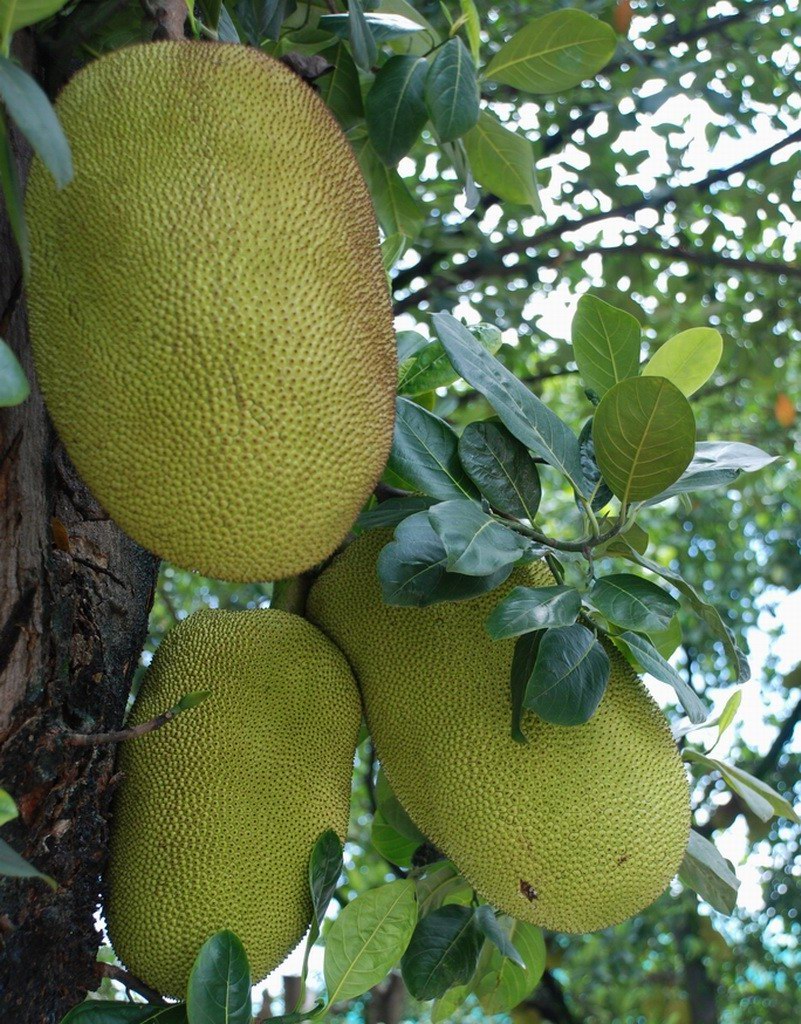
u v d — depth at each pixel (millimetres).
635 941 4527
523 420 1285
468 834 1302
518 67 1621
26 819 1118
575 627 1256
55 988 1176
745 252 3678
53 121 967
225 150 1141
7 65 966
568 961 4633
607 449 1247
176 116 1149
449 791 1308
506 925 1583
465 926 1440
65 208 1140
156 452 1106
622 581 1254
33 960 1141
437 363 1496
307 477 1118
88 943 1216
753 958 4676
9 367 947
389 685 1361
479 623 1344
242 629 1369
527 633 1271
